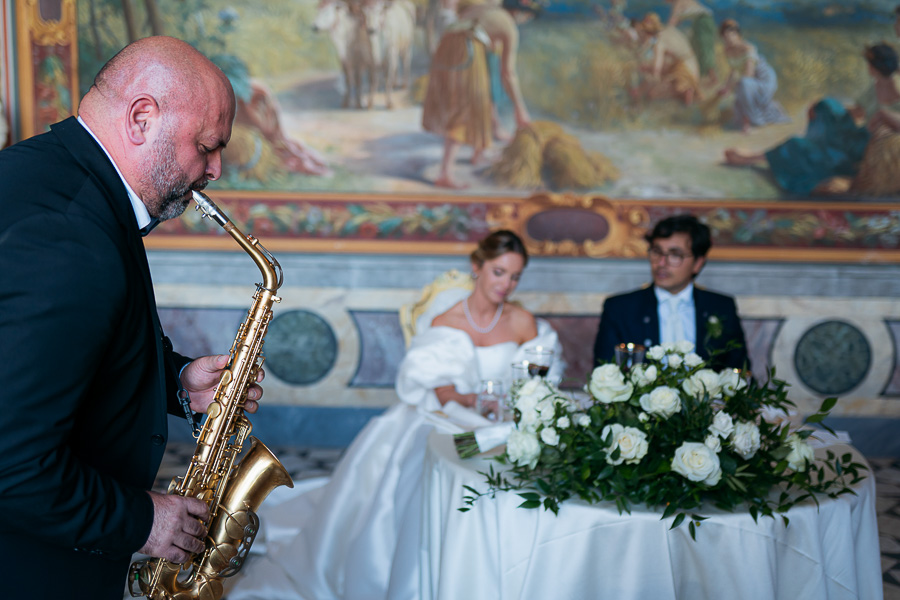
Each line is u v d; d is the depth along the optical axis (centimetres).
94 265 124
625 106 539
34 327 117
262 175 538
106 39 521
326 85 535
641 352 238
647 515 184
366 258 542
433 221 543
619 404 194
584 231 544
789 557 187
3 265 118
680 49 534
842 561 192
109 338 128
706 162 541
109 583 147
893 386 546
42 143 133
